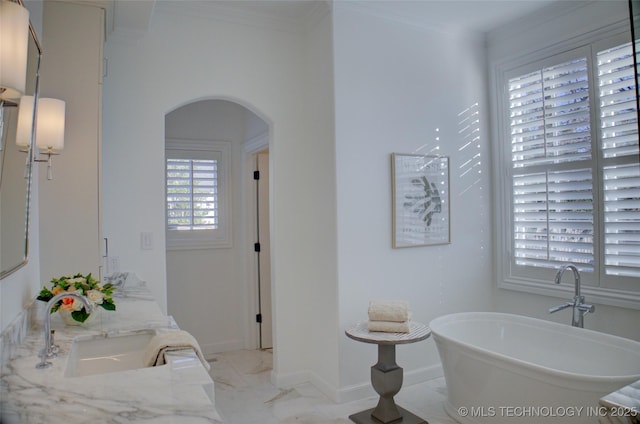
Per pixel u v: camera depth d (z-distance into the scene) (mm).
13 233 1554
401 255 3301
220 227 4359
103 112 2809
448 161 3523
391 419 2686
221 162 4379
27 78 1745
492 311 3742
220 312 4324
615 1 2887
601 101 2965
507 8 3230
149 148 2934
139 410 1084
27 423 1012
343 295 3049
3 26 1071
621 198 2863
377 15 3236
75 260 2359
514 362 2316
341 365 3035
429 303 3416
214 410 1087
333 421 2746
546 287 3297
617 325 2895
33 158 1924
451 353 2713
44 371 1360
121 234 2836
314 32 3305
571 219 3152
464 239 3602
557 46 3227
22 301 1805
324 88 3174
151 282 2906
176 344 1571
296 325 3375
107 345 1816
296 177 3402
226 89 3178
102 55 2455
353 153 3119
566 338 2777
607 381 2020
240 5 3117
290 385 3328
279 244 3334
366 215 3156
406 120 3348
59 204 2344
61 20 2400
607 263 2932
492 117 3727
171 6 3002
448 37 3584
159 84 2979
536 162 3387
